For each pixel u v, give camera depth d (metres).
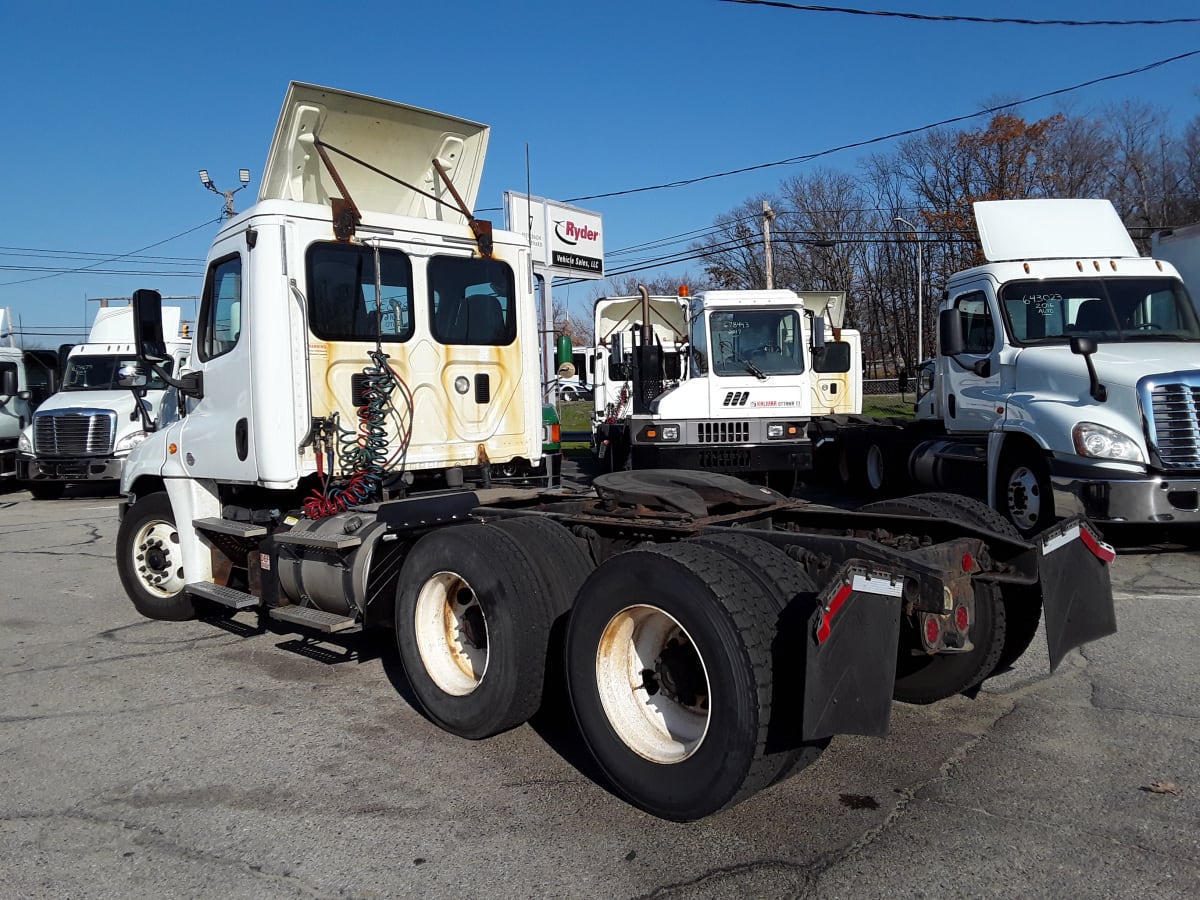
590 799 4.06
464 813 3.94
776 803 3.96
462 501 5.64
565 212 23.48
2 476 18.20
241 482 6.05
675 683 3.91
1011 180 46.38
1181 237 12.16
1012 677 5.54
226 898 3.32
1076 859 3.44
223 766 4.51
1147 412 8.02
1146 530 10.02
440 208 7.01
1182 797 3.91
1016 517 9.52
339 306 5.90
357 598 5.22
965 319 10.77
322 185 6.44
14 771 4.50
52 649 6.72
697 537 4.04
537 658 4.46
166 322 15.26
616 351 15.23
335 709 5.29
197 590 6.54
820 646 3.28
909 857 3.48
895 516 4.77
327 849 3.66
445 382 6.36
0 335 20.22
